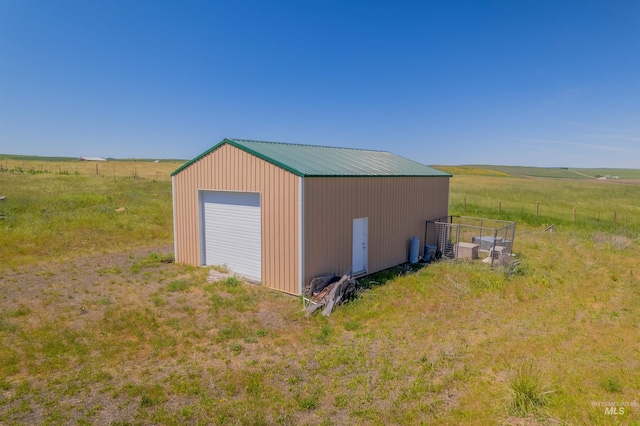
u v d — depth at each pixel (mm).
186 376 6047
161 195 26938
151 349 6980
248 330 7855
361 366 6469
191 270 12211
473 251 14180
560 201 32562
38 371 6090
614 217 22391
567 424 4875
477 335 7730
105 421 4910
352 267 11797
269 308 9156
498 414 5117
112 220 18531
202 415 5070
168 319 8312
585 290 10508
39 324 7871
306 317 8617
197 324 8125
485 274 11773
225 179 11766
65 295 9625
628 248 15883
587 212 26188
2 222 16172
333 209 10875
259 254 11211
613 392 5613
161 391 5562
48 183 30047
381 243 13016
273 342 7395
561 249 15695
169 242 16375
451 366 6465
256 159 10844
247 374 6102
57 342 7016
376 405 5371
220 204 12195
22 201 20594
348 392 5695
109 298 9445
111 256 13828
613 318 8633
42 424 4809
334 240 11008
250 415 5066
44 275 11297
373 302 9586
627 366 6418
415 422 4992
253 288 10578
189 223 12984
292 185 10023
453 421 4984
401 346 7223
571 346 7207
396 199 13617
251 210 11320
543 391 5465
